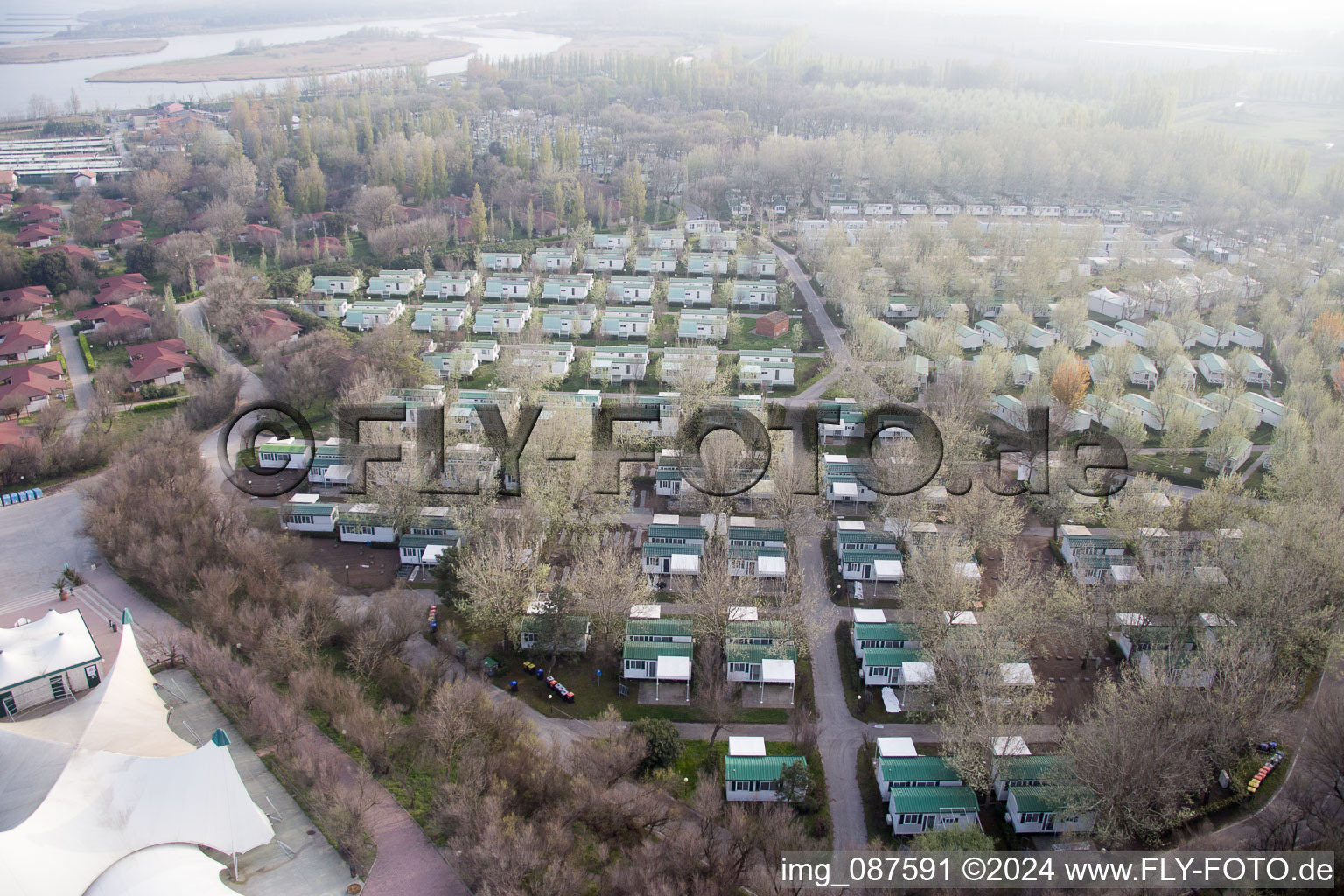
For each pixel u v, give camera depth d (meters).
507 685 116.81
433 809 93.19
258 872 88.00
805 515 144.00
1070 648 123.25
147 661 118.62
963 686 106.50
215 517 145.00
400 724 103.75
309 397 188.25
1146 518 137.88
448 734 97.75
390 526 146.12
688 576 135.50
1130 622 119.88
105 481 153.50
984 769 97.25
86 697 104.31
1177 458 172.88
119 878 81.50
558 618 118.25
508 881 80.94
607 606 121.62
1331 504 132.38
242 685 106.44
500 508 145.88
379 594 133.12
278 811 95.81
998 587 134.62
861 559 137.00
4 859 78.38
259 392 199.88
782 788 97.75
